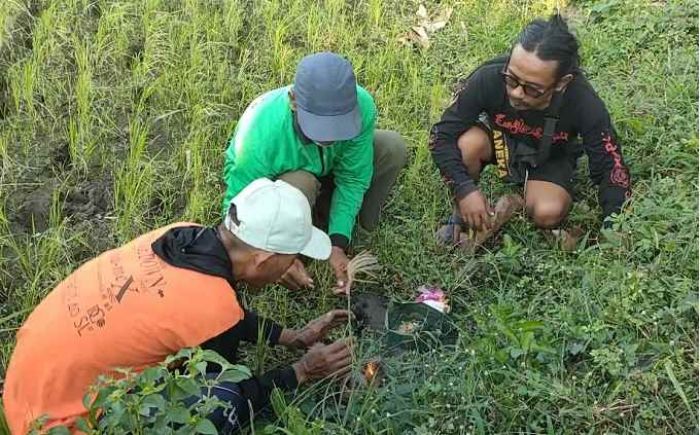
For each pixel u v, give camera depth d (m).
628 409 3.15
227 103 4.90
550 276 3.82
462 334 3.58
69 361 2.87
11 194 4.38
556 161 4.20
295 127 3.65
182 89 4.91
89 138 4.60
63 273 3.94
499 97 4.00
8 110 4.89
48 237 4.03
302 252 3.17
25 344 2.97
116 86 4.91
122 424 2.61
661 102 4.78
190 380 2.58
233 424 3.04
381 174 4.09
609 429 3.13
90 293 2.94
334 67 3.52
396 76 5.27
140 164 4.39
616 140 3.94
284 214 2.95
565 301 3.72
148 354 2.87
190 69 4.97
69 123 4.73
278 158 3.71
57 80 4.89
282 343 3.58
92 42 5.20
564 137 4.05
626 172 3.95
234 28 5.35
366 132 3.77
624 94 4.93
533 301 3.67
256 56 5.20
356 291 4.05
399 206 4.45
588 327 3.40
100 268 3.02
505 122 4.07
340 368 3.38
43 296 3.84
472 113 4.10
